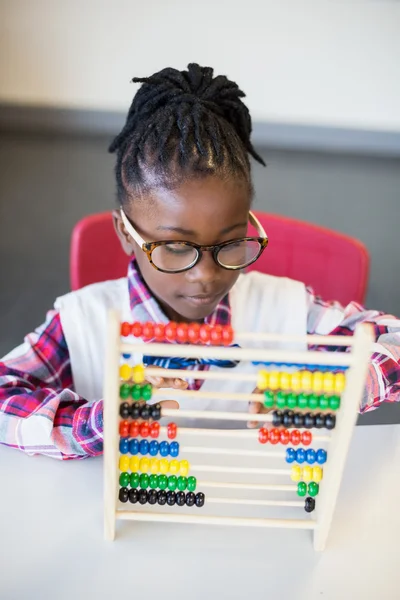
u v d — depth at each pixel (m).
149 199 0.91
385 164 4.06
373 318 1.13
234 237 0.91
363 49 3.81
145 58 3.75
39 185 3.45
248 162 0.99
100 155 3.79
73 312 1.12
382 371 0.93
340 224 3.42
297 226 1.38
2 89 3.80
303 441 0.74
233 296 1.18
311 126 4.04
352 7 3.67
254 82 3.86
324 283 1.38
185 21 3.63
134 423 0.73
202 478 0.83
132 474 0.75
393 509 0.80
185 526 0.75
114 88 3.84
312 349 1.16
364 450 0.89
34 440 0.83
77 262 1.31
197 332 0.70
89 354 1.12
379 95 3.97
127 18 3.61
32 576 0.68
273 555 0.72
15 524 0.74
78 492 0.80
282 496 0.81
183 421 1.05
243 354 0.64
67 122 3.91
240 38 3.71
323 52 3.79
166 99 0.97
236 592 0.67
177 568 0.70
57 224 3.15
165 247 0.89
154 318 1.07
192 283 0.91
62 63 3.74
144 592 0.67
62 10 3.58
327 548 0.73
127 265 1.38
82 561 0.70
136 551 0.72
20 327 2.45
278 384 0.70
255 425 0.88
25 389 0.94
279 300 1.20
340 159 4.07
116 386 0.64
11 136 3.86
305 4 3.63
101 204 3.34
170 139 0.91
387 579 0.70
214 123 0.92
